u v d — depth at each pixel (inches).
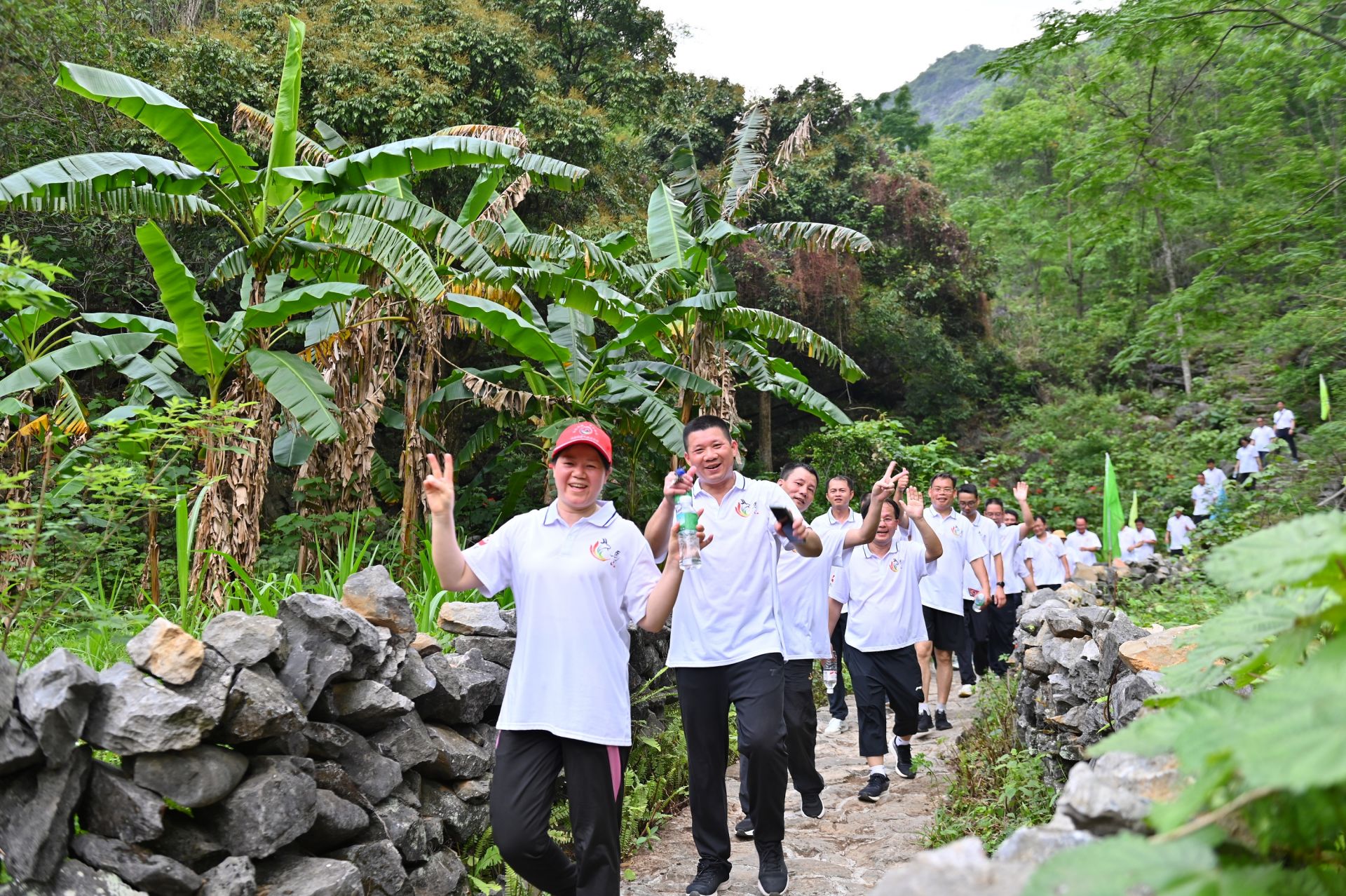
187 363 281.9
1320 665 44.5
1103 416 1064.2
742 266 888.3
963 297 1122.0
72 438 298.2
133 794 97.6
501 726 126.3
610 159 709.3
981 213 1454.2
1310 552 51.3
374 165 291.4
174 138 283.3
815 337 410.9
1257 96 511.8
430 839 143.0
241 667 110.7
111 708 99.0
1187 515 825.5
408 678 144.9
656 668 248.4
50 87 500.1
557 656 125.0
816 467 623.2
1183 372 1197.7
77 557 175.2
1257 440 817.5
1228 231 586.6
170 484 226.5
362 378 358.0
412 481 351.3
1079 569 303.9
